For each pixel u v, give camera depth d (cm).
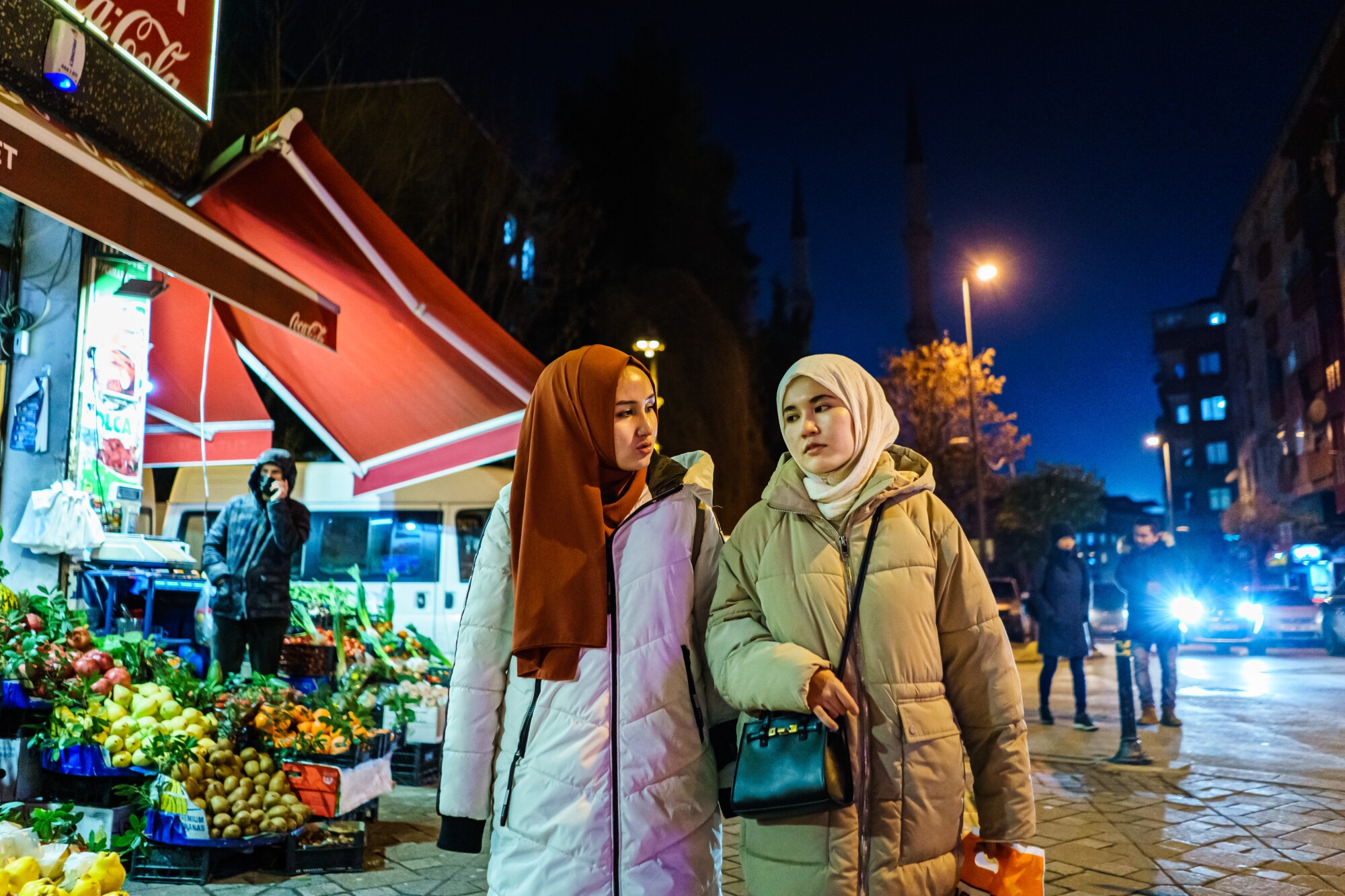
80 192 416
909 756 208
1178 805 622
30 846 288
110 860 286
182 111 624
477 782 234
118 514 604
